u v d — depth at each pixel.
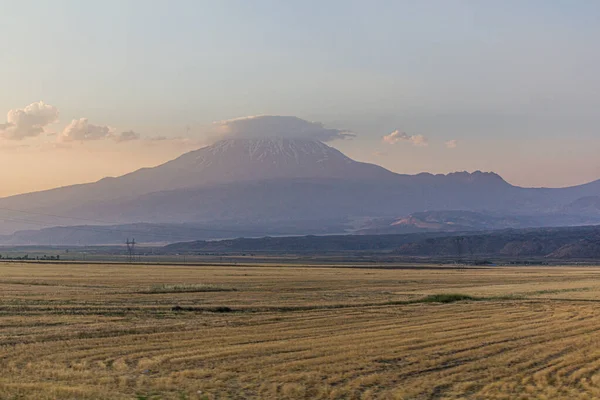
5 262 166.75
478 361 34.97
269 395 27.69
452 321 52.56
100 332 43.72
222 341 40.69
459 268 175.50
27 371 31.41
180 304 63.28
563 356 36.44
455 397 27.69
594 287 95.56
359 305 66.19
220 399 26.91
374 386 29.48
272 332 45.16
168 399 26.73
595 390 28.48
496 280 117.44
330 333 44.91
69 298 66.81
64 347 37.94
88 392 26.80
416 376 31.44
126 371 31.86
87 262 177.62
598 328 48.16
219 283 96.19
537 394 28.00
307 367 33.06
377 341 41.16
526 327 48.62
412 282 108.75
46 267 140.50
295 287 90.88
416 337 43.03
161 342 40.16
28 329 44.56
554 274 141.38
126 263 173.62
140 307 59.75
